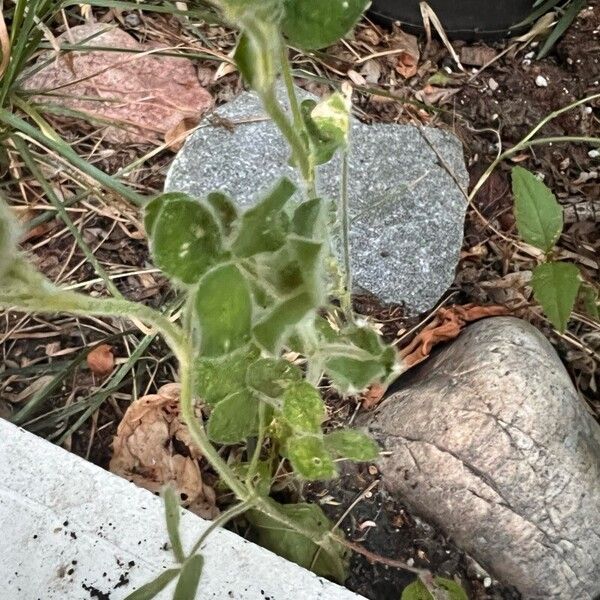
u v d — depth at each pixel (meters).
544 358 0.41
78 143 0.49
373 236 0.44
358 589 0.40
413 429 0.41
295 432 0.29
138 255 0.47
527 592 0.39
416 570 0.37
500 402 0.39
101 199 0.46
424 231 0.45
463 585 0.40
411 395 0.42
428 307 0.46
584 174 0.51
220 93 0.50
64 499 0.35
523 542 0.38
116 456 0.41
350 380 0.30
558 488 0.38
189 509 0.40
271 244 0.21
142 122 0.49
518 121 0.52
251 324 0.20
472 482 0.39
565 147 0.51
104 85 0.49
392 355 0.30
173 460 0.41
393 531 0.41
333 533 0.38
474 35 0.53
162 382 0.44
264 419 0.33
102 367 0.44
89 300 0.17
